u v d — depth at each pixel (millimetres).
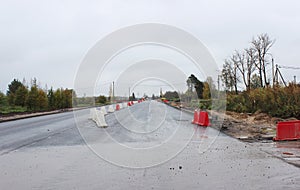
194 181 5609
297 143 10523
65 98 38969
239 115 21484
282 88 19094
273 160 7480
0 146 10195
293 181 5555
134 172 6395
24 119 23844
